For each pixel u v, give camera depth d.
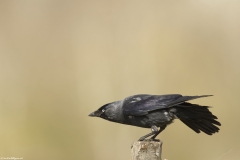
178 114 9.04
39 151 17.27
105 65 20.48
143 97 9.20
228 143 17.48
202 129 9.38
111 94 19.62
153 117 9.04
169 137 17.19
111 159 17.06
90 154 17.25
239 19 20.73
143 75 19.59
